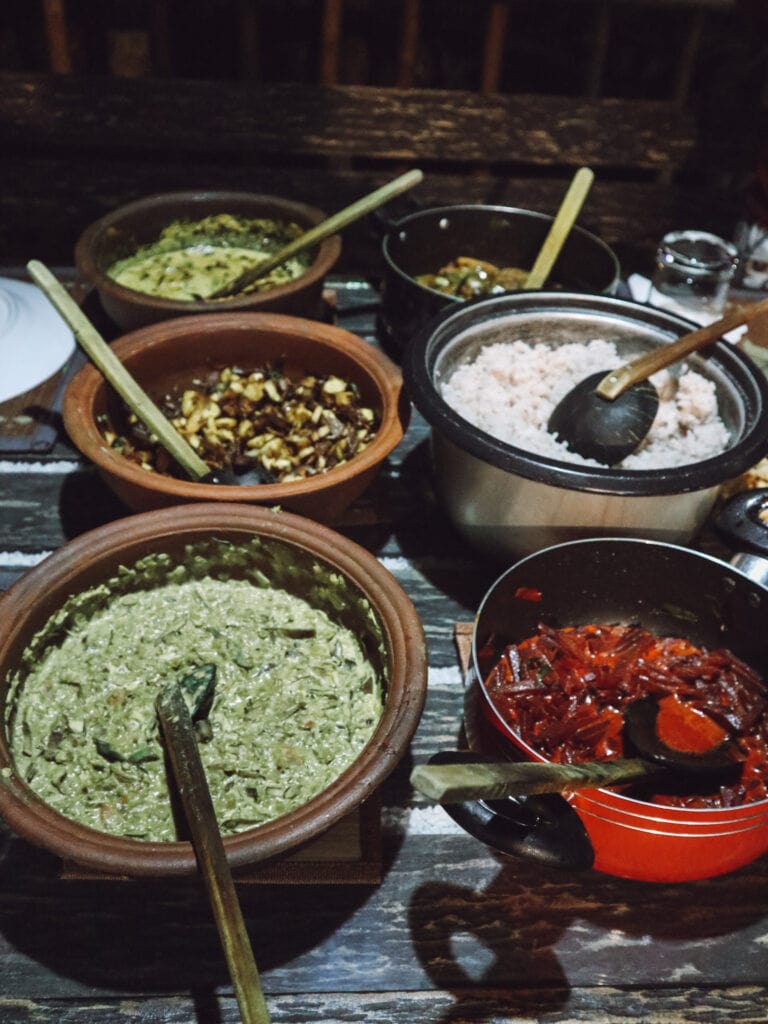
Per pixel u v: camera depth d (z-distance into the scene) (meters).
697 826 0.86
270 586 1.17
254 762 1.00
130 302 1.53
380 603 1.04
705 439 1.33
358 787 0.85
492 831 0.79
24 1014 0.91
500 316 1.45
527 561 1.11
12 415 1.59
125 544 1.09
